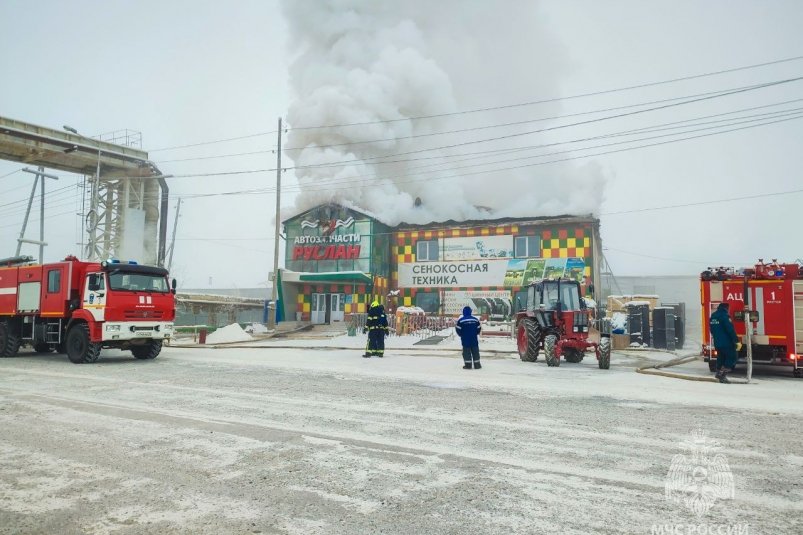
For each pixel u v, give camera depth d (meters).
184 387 8.89
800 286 11.88
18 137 31.44
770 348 12.12
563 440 5.19
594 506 3.43
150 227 37.81
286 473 4.13
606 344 12.59
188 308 33.25
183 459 4.53
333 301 32.88
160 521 3.20
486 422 6.03
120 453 4.72
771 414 6.62
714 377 11.00
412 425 5.86
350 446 4.94
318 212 33.75
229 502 3.52
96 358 13.42
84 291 13.59
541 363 14.16
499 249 31.97
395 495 3.63
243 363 13.41
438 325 26.75
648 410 6.84
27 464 4.41
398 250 34.47
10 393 8.26
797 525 3.13
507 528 3.08
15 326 15.80
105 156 35.38
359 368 12.14
